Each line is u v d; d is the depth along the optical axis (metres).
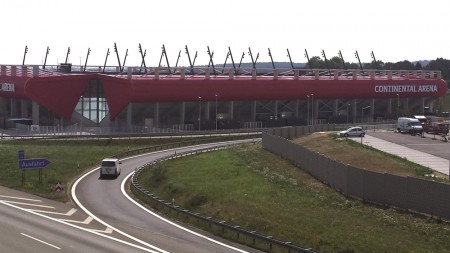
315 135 111.81
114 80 134.62
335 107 170.62
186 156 88.25
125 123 138.38
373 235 40.09
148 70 178.88
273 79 155.62
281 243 37.00
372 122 156.00
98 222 46.09
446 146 95.81
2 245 37.84
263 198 53.81
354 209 48.78
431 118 140.00
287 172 70.50
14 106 147.75
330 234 40.56
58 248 37.47
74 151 90.81
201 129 140.75
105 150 94.38
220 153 90.38
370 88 171.88
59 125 135.38
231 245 39.31
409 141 103.25
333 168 59.16
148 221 46.94
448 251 36.56
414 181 46.12
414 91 181.12
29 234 41.12
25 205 52.41
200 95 143.38
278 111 164.00
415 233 40.72
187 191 58.03
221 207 51.03
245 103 155.00
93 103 137.00
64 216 48.16
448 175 67.12
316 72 164.50
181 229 44.06
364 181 51.84
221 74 169.12
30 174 69.12
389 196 48.78
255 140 113.62
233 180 63.81
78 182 67.38
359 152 85.75
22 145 95.81
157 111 140.00
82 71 168.50
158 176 66.69
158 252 37.03
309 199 53.75
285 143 80.81
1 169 71.69
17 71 145.88
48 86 131.25
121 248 37.81
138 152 96.62
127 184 66.62
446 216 43.16
